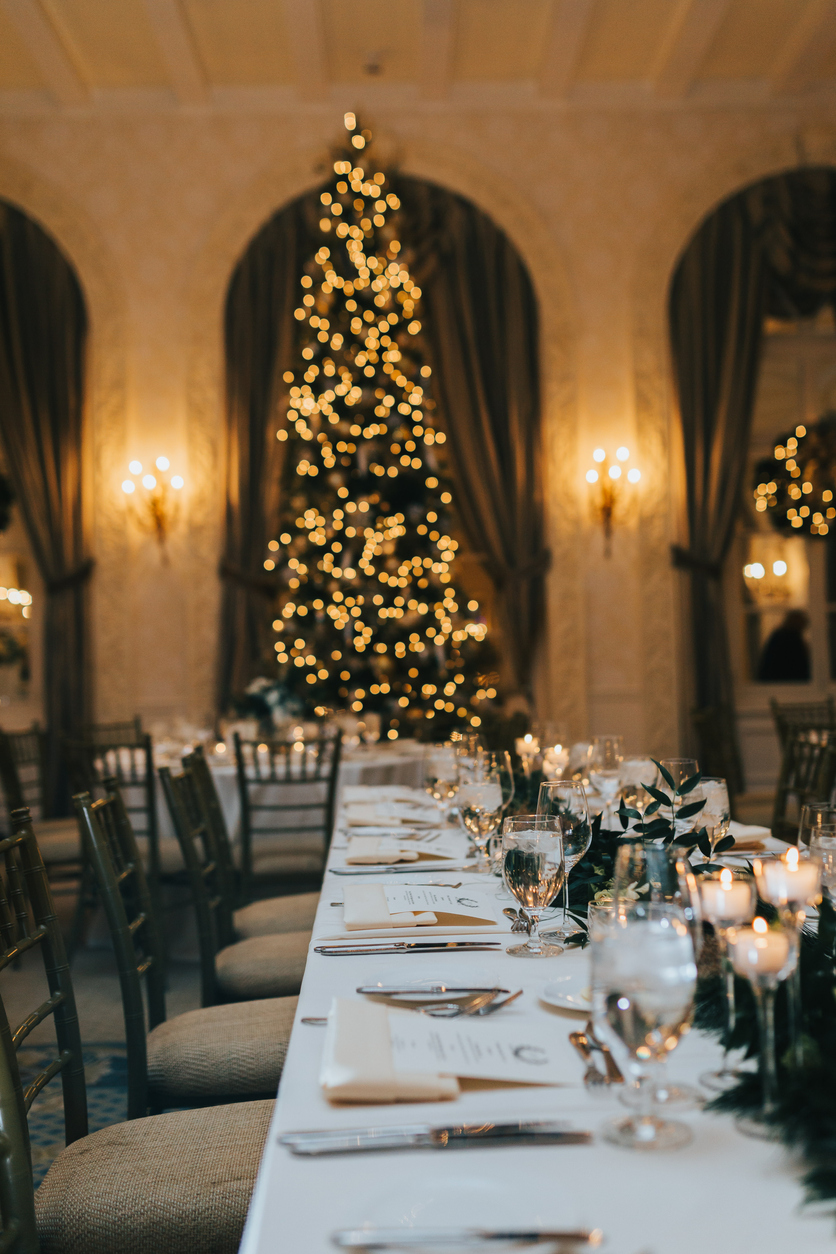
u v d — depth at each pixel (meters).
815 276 7.36
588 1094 0.95
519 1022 1.13
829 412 7.60
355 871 2.05
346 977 1.34
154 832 3.96
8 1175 1.25
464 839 2.42
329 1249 0.71
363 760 4.84
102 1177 1.42
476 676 6.92
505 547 7.20
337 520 6.61
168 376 7.23
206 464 7.20
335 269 6.91
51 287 7.18
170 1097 1.87
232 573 7.07
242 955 2.55
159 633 7.15
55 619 7.04
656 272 7.37
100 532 7.15
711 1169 0.81
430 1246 0.71
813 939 1.26
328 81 7.25
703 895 1.05
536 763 2.78
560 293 7.34
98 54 6.86
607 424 7.33
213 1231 1.35
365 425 6.70
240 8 6.39
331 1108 0.94
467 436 7.21
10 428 7.05
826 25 6.57
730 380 7.26
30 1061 3.28
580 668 7.20
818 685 7.58
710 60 7.19
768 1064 0.88
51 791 6.90
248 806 3.93
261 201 7.30
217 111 7.33
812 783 3.49
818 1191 0.75
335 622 6.58
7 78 7.09
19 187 7.21
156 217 7.28
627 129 7.43
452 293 7.26
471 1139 0.86
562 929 1.57
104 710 7.08
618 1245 0.71
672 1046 0.81
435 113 7.39
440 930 1.56
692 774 1.87
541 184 7.39
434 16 6.32
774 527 7.55
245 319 7.20
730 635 7.59
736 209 7.36
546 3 6.45
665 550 7.28
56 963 1.65
